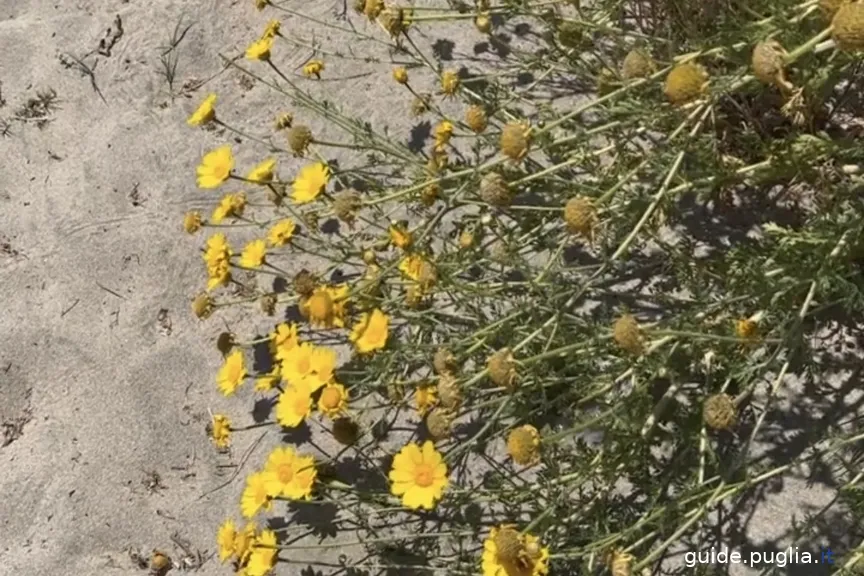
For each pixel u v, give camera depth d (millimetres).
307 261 1397
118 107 1502
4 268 1460
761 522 1198
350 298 1240
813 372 1196
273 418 1352
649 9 1337
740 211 1285
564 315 1173
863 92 1280
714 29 1263
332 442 1325
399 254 1313
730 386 1223
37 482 1378
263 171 1307
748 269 1174
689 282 1230
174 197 1452
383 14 1296
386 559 1271
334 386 1219
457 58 1428
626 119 1230
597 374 1211
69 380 1408
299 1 1491
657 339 1142
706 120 1240
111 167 1478
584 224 1141
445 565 1247
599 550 1137
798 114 1173
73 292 1440
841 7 1012
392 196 1242
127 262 1439
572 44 1283
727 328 1179
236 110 1473
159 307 1418
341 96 1446
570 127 1334
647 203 1212
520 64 1365
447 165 1290
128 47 1520
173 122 1481
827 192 1209
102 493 1363
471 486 1270
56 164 1495
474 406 1170
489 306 1308
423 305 1318
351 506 1250
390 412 1315
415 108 1338
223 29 1505
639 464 1199
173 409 1378
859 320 1222
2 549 1362
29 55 1543
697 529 1207
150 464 1364
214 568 1321
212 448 1356
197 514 1339
